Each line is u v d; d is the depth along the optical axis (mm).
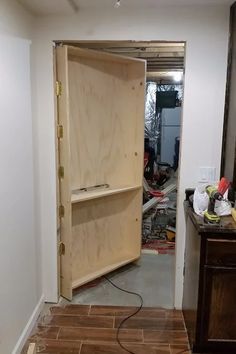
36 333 2209
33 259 2287
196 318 1929
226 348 1965
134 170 3076
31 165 2186
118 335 2199
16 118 1898
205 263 1832
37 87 2287
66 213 2477
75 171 2695
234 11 2041
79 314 2434
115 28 2186
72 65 2533
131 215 3207
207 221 1871
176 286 2490
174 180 5688
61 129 2363
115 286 2857
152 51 3174
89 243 2947
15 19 1872
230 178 2133
